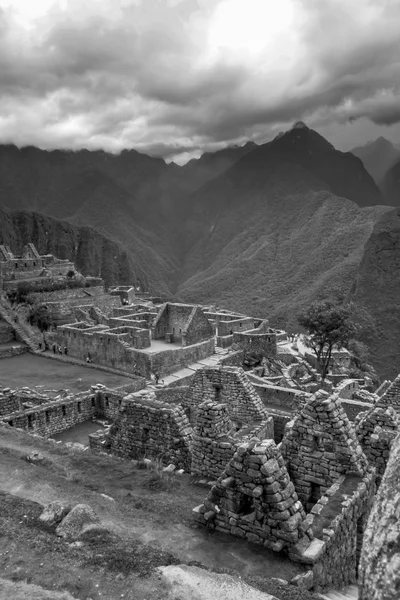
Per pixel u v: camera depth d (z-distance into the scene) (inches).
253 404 768.3
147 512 493.4
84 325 2566.4
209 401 604.1
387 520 221.8
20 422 1033.5
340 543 430.3
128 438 722.2
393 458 251.0
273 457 410.9
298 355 2842.0
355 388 1665.8
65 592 357.1
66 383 1818.4
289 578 366.9
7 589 362.6
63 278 3651.6
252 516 409.7
